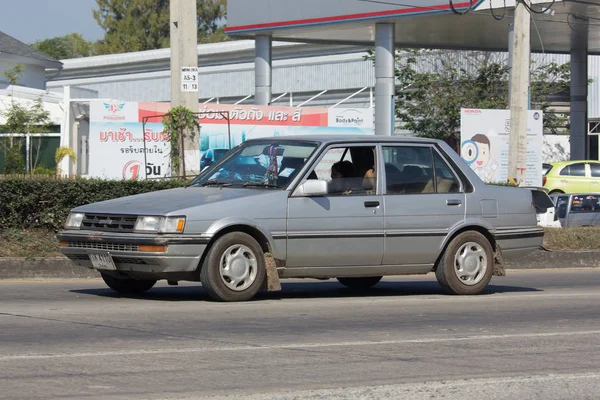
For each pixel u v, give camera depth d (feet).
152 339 27.89
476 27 108.06
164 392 21.20
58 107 122.31
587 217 84.58
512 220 40.88
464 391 22.00
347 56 169.99
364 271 37.73
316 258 36.35
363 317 33.37
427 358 25.88
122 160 90.89
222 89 185.47
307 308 35.45
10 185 49.44
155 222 33.73
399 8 97.66
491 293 42.19
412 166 38.91
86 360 24.58
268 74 111.75
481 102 131.13
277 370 23.88
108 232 34.76
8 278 45.93
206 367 24.04
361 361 25.25
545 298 40.45
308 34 113.70
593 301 39.58
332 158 37.32
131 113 91.20
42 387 21.45
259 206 35.14
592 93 161.68
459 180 39.83
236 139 95.91
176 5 60.08
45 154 121.90
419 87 136.26
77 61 206.39
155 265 33.65
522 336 29.89
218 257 34.60
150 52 196.03
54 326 29.99
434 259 39.22
